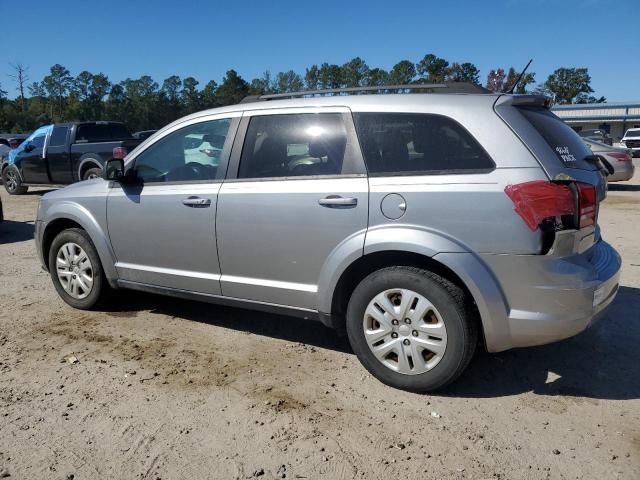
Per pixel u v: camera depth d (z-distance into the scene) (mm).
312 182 3791
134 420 3314
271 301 4066
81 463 2902
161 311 5242
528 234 3160
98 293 5078
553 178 3184
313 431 3182
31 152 14164
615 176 14141
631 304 5242
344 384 3742
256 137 4117
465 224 3295
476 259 3283
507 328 3297
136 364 4086
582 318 3250
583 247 3391
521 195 3160
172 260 4516
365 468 2844
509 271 3232
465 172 3340
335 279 3711
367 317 3664
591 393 3598
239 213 4066
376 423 3256
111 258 4895
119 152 12648
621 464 2852
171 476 2793
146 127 116125
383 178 3553
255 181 4051
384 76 110062
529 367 3969
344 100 3822
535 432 3148
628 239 8047
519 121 3346
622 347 4301
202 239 4289
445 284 3383
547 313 3213
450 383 3494
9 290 5969
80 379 3848
